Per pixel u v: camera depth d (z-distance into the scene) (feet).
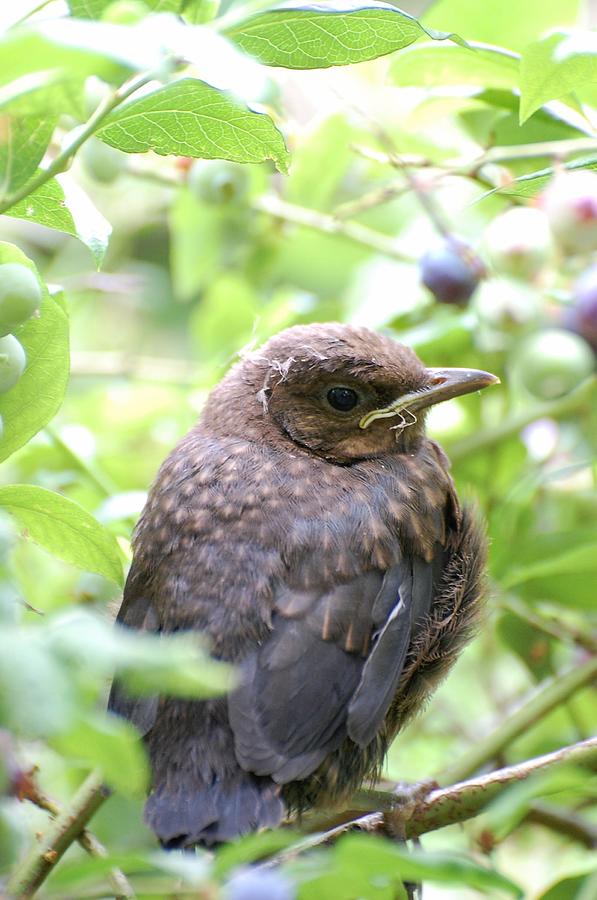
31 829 20.59
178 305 34.68
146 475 28.37
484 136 23.94
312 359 21.75
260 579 19.66
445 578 22.06
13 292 14.21
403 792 20.74
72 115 12.51
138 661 9.43
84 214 16.38
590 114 21.56
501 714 27.50
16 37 9.95
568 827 23.17
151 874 16.90
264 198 27.45
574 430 25.71
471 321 24.91
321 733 18.95
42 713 8.99
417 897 19.72
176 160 26.50
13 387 15.81
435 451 23.40
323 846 18.58
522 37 22.02
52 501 16.01
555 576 23.90
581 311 22.47
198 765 18.44
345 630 19.61
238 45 15.03
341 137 26.48
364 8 14.60
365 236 27.02
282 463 21.31
